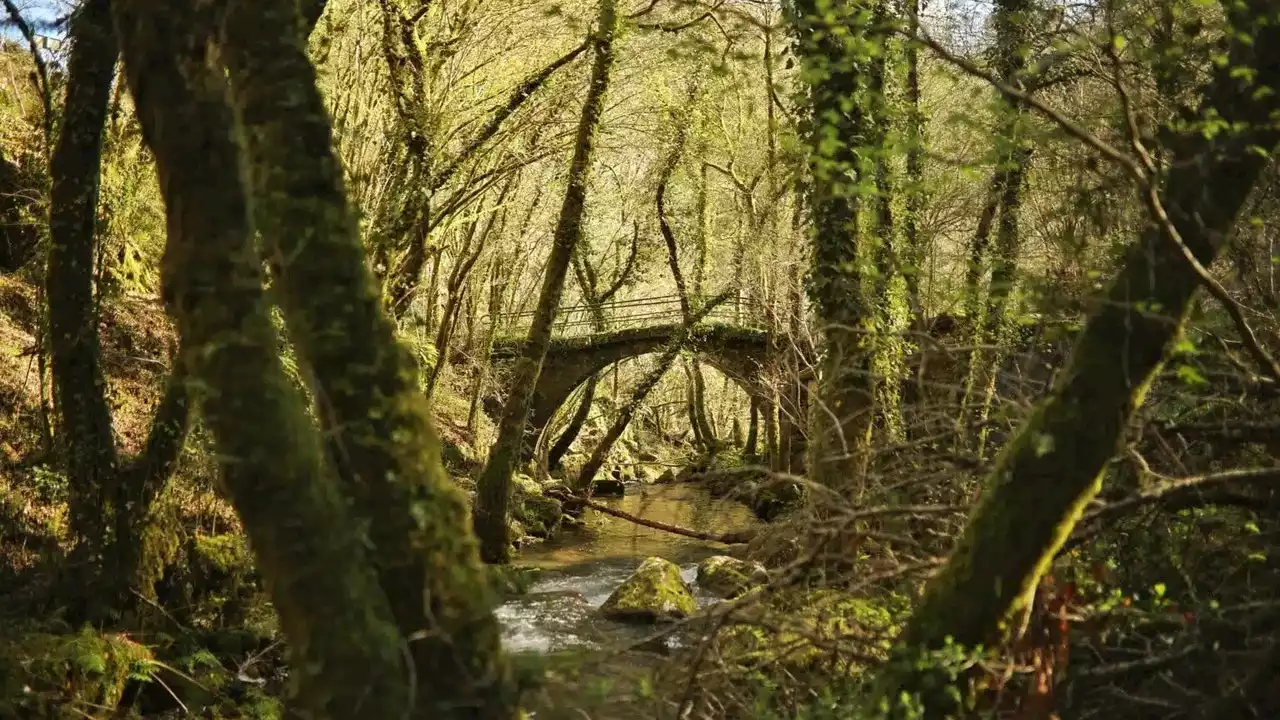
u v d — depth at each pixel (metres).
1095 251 4.16
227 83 2.74
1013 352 4.16
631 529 16.91
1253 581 3.87
